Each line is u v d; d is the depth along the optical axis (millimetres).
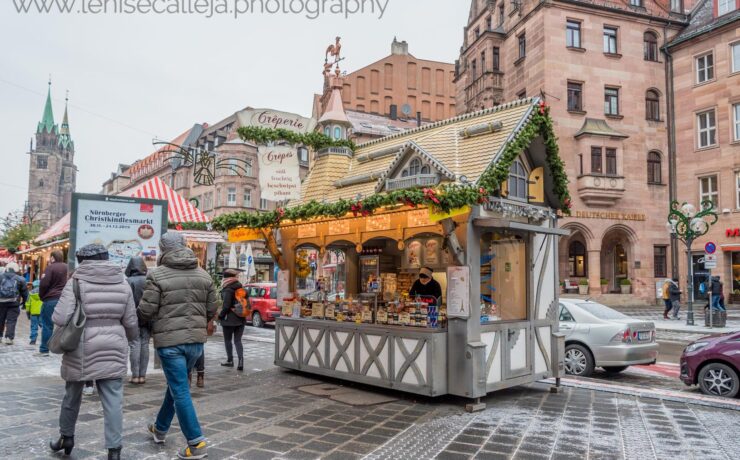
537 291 8375
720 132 29234
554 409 7211
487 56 33688
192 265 5273
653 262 30406
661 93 31484
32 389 7793
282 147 10234
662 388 9242
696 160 30219
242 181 45906
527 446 5605
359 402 7453
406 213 8422
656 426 6383
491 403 7543
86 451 5199
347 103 52781
